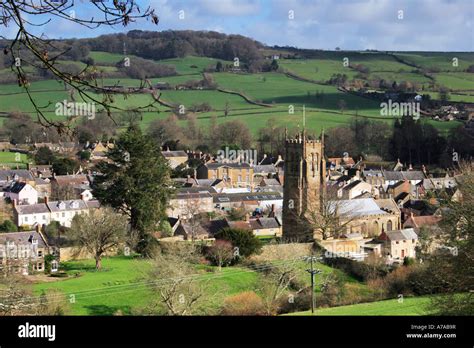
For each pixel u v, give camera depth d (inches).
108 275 3137.3
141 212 3809.1
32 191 5782.5
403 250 4200.3
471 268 1904.5
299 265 3454.7
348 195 5994.1
